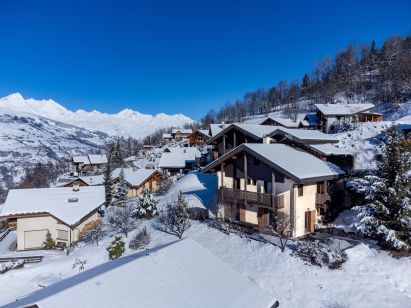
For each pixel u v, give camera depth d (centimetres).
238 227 2641
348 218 2666
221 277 1275
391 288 1733
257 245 2320
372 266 1911
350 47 15325
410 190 2120
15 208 3244
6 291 2175
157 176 5938
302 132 3453
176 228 2817
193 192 3959
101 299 996
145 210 3281
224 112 15475
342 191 2848
